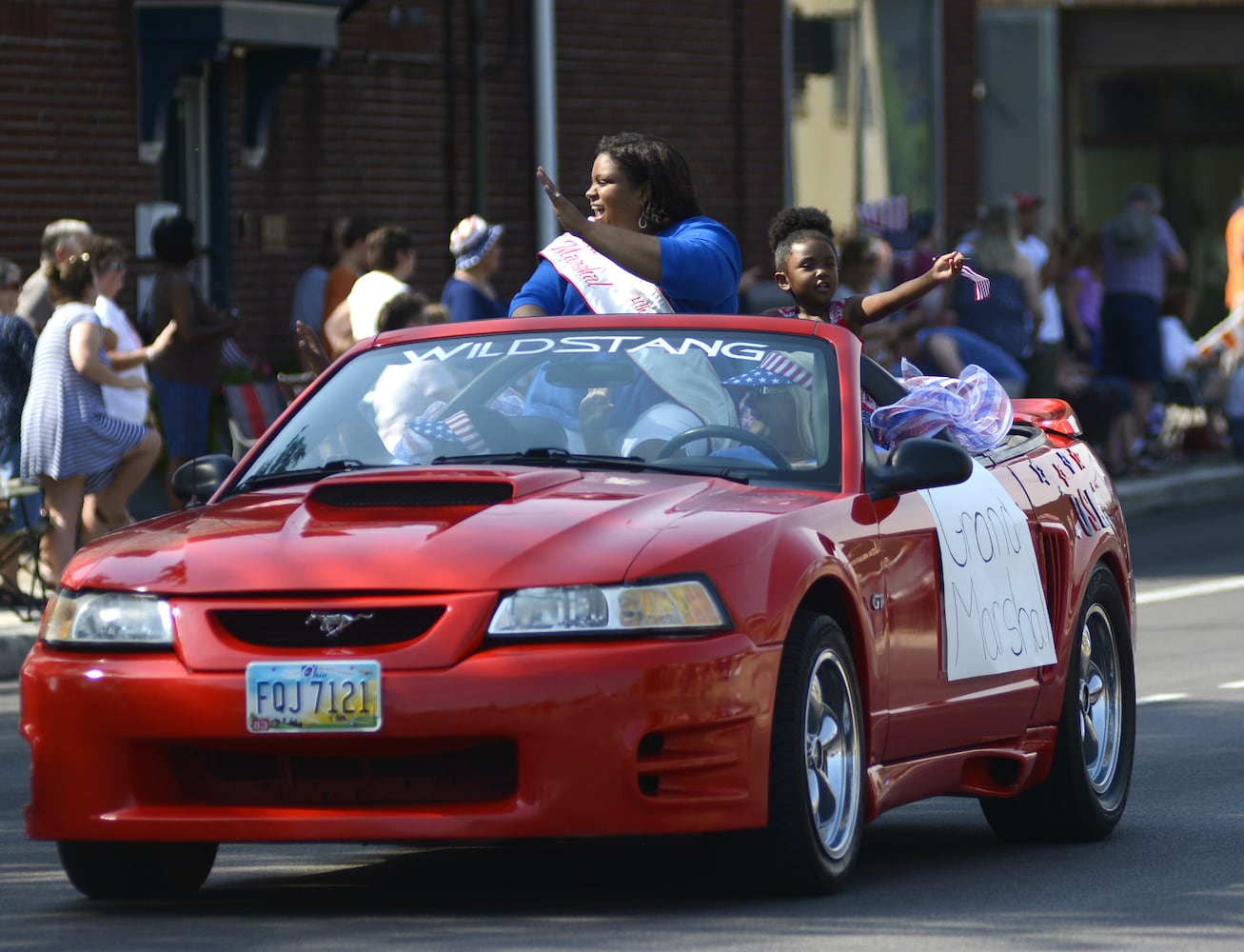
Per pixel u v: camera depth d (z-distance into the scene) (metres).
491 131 70.62
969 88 86.50
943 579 24.48
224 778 21.11
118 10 59.31
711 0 77.25
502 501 21.88
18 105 57.41
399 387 24.78
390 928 20.92
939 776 24.55
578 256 27.23
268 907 22.39
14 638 42.28
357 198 66.88
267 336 64.44
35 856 25.80
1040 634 26.31
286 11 60.78
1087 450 29.86
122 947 20.23
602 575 20.62
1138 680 40.84
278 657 20.53
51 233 45.75
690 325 25.12
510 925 20.97
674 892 22.62
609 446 23.73
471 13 69.81
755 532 21.59
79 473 44.19
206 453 53.25
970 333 62.22
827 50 81.25
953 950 20.09
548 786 20.28
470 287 49.50
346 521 21.67
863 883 23.61
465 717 20.20
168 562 21.41
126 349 47.16
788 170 79.75
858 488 23.44
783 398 24.16
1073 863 25.33
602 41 74.06
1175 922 21.58
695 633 20.73
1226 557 60.62
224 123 62.91
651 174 28.11
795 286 28.25
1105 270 74.38
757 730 21.05
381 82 67.44
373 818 20.55
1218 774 31.48
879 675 23.09
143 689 20.80
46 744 21.38
